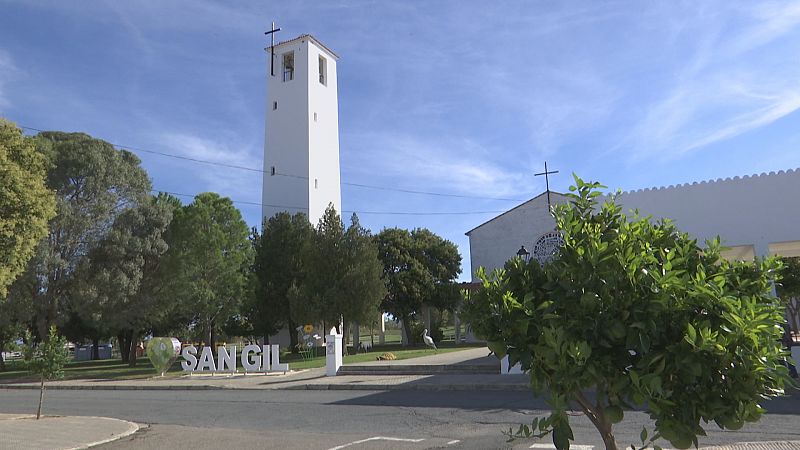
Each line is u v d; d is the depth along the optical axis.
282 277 45.31
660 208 20.22
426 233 52.66
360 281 35.81
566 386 3.47
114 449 9.73
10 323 34.44
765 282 3.61
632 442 8.27
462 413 11.79
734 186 19.34
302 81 53.84
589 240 3.67
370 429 10.53
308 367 26.83
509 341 3.75
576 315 3.47
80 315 35.44
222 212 37.81
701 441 8.11
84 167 34.94
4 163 18.16
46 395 21.34
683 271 3.34
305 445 9.27
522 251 18.44
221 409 14.66
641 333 3.22
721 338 3.07
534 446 8.42
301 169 52.53
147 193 38.91
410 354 30.84
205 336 37.47
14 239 18.33
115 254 33.91
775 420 9.52
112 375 29.56
